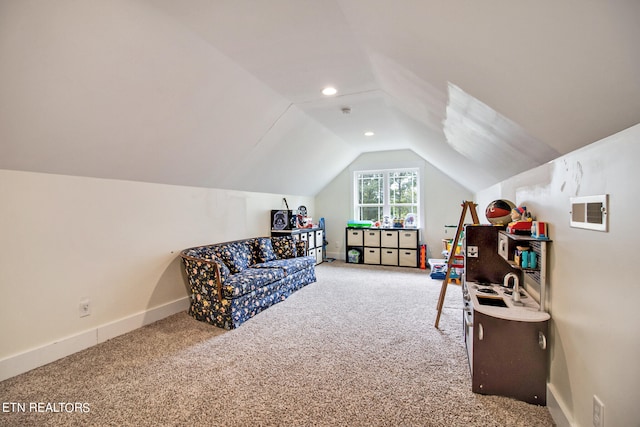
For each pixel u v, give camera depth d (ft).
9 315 6.70
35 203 7.11
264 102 9.65
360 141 16.60
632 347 3.20
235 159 11.69
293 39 6.33
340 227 21.31
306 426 5.06
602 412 3.76
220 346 8.04
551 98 3.40
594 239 4.03
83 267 8.09
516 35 2.68
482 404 5.62
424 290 13.15
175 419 5.24
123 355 7.59
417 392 5.97
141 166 8.98
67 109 6.07
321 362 7.14
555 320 5.39
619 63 2.40
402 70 5.51
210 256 11.01
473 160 9.24
